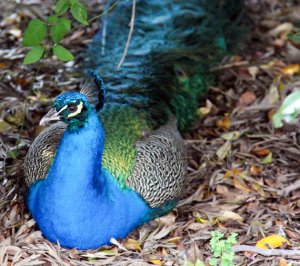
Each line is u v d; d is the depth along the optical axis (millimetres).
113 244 9508
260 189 11219
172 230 10125
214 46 13391
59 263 9109
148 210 9703
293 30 15445
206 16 13594
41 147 9641
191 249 9602
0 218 10062
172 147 10172
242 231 10141
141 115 10406
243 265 9367
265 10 16281
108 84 11266
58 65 13828
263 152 12125
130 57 12188
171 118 11109
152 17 13250
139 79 11453
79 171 8703
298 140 12414
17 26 15203
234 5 14555
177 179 10031
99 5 15711
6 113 12414
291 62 14539
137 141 9914
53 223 9016
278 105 13172
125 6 13484
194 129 12531
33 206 9406
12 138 11797
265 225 10289
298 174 11578
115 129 9844
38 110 12562
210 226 10219
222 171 11609
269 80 13898
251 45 14891
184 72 12266
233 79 13805
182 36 13039
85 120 8641
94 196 8898
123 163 9414
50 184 8852
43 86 13234
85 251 9414
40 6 15867
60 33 9680
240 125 12836
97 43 13047
